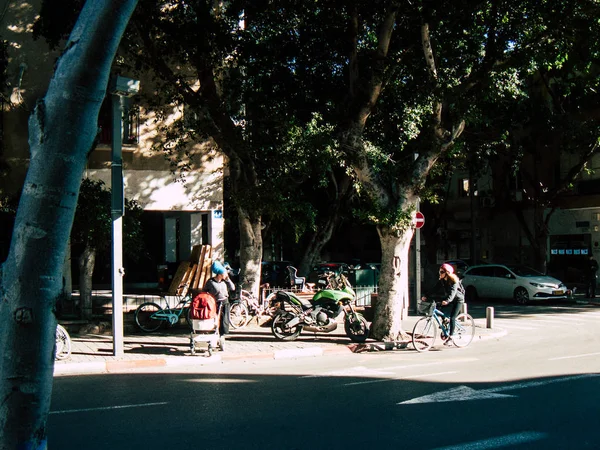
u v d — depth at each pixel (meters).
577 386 8.46
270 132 14.95
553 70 21.34
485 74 12.98
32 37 16.33
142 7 13.41
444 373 9.75
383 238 13.56
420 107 15.55
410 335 13.65
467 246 37.09
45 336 3.01
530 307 22.70
